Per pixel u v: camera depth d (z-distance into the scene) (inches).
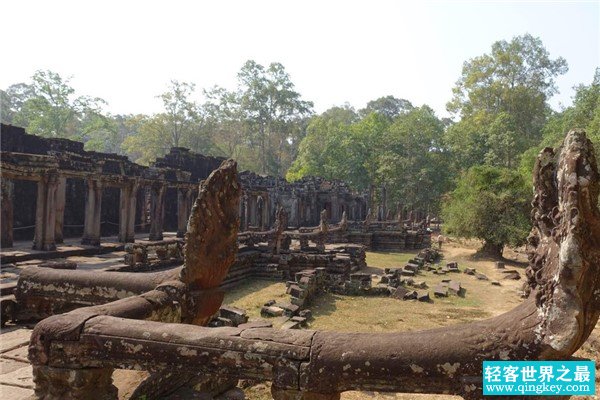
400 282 738.8
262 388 292.7
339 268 724.7
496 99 2561.5
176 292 241.4
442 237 1758.1
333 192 1911.9
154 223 1018.1
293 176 2539.4
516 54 2524.6
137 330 176.9
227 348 165.2
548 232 157.2
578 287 141.1
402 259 1162.6
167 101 2714.1
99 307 205.5
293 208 1748.3
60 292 302.8
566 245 139.7
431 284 762.8
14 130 929.5
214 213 254.4
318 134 2662.4
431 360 149.9
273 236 753.0
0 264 601.0
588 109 1295.5
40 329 185.6
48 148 1004.6
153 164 1407.5
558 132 1433.3
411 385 152.6
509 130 2181.3
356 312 536.1
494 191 1133.1
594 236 145.5
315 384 156.9
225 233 260.4
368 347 156.3
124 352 175.2
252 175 1784.0
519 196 1107.3
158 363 172.4
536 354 144.9
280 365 159.6
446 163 2319.1
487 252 1188.5
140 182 959.6
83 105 2306.8
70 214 1075.3
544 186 160.7
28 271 320.8
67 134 2596.0
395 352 153.3
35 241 724.7
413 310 556.7
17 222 954.7
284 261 722.2
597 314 146.2
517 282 806.5
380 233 1427.2
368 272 903.7
